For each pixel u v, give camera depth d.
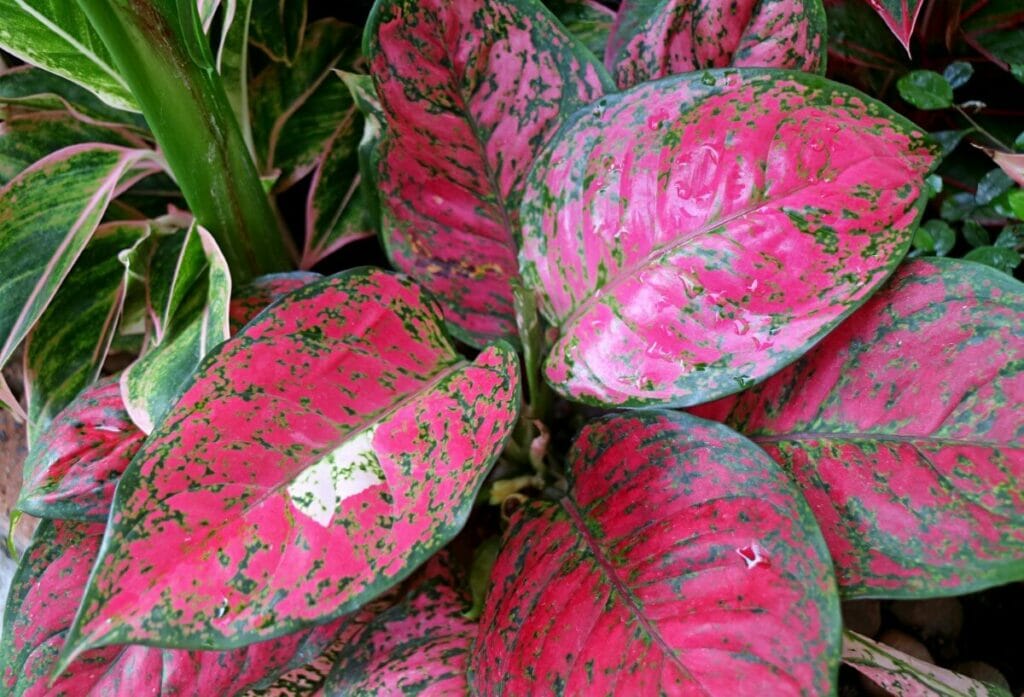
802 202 0.45
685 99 0.46
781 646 0.40
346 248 0.66
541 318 0.52
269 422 0.44
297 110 0.64
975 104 0.57
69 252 0.55
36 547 0.52
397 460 0.44
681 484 0.45
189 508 0.42
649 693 0.41
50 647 0.50
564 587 0.45
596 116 0.48
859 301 0.44
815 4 0.50
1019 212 0.52
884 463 0.45
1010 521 0.43
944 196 0.60
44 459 0.52
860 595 0.43
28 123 0.61
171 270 0.58
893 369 0.46
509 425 0.44
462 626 0.51
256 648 0.50
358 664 0.51
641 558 0.44
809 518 0.42
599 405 0.47
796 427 0.47
